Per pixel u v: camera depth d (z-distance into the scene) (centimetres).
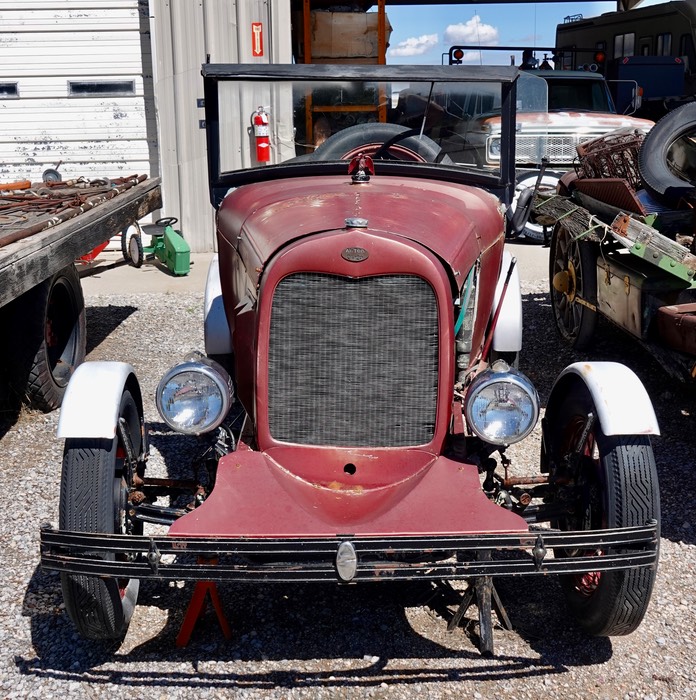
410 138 414
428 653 305
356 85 401
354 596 339
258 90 404
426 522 259
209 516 260
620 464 281
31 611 330
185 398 283
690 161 605
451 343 283
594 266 585
